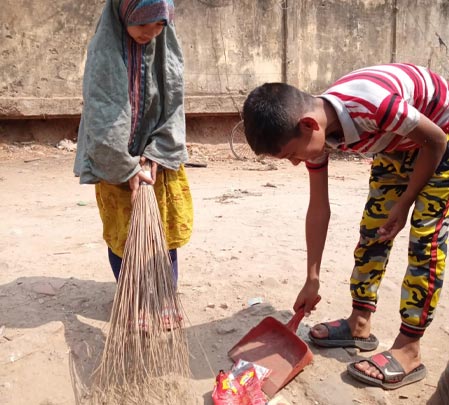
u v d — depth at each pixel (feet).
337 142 7.56
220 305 10.41
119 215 9.18
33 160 34.55
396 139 7.62
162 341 8.25
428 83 7.76
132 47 8.52
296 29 40.86
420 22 43.47
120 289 8.23
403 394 8.09
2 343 8.87
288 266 12.44
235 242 14.40
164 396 7.77
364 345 9.12
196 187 26.76
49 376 8.27
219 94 40.11
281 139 6.94
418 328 8.17
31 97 36.47
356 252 8.96
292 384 8.21
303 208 19.04
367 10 42.27
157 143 9.00
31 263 12.41
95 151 8.33
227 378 7.75
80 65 37.19
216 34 39.45
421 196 7.90
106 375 7.91
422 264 7.97
